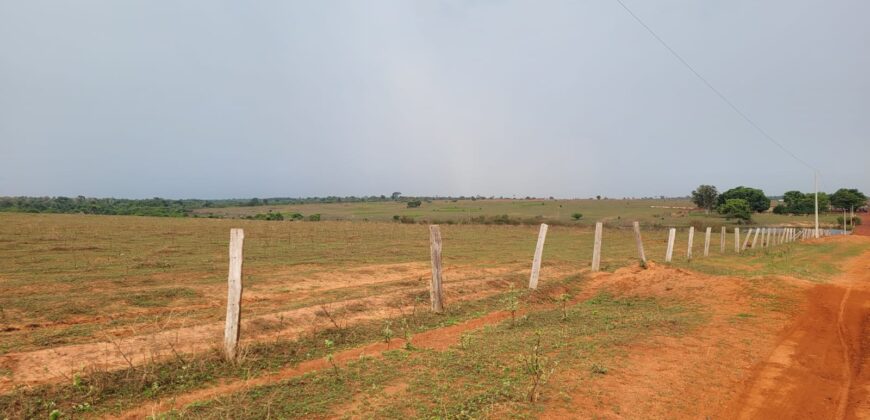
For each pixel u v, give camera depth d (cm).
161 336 829
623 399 609
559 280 1521
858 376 720
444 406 575
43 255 1798
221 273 1564
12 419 530
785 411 594
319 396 605
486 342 849
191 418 532
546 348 813
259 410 557
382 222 5362
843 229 6694
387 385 646
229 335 723
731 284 1362
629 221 7081
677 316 1089
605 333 921
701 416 573
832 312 1112
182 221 3969
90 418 550
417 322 1014
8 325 891
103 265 1627
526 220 5541
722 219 7738
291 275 1584
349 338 891
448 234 3756
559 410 571
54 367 679
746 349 838
